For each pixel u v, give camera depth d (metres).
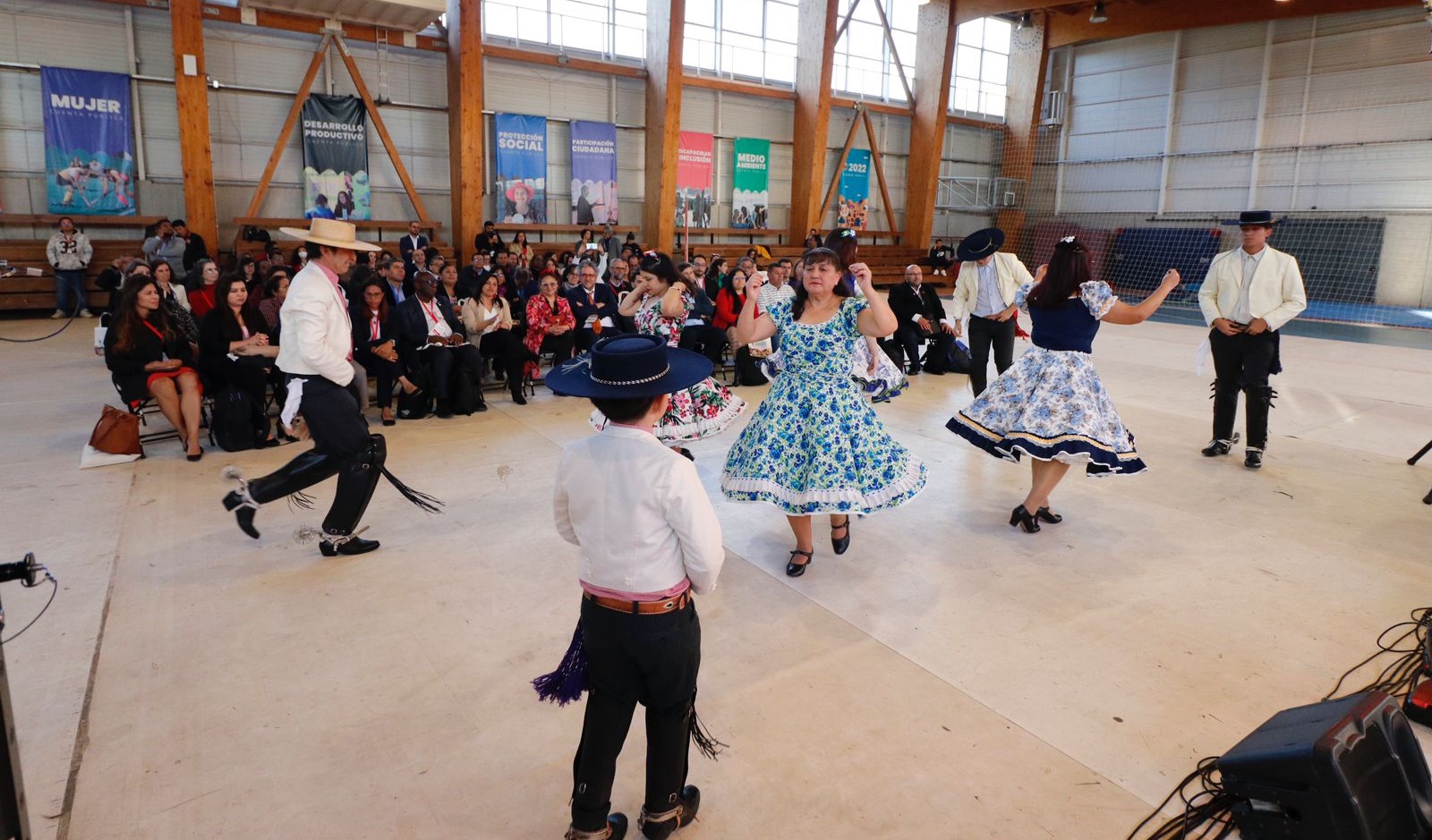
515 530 4.02
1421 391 7.79
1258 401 5.09
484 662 2.83
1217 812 2.13
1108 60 22.09
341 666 2.79
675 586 1.80
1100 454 3.67
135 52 13.03
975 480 4.91
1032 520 4.05
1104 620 3.19
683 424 4.23
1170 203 21.42
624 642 1.79
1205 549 3.89
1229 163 20.36
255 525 4.02
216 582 3.40
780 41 19.09
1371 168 18.45
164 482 4.66
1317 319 15.91
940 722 2.53
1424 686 2.54
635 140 17.62
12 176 12.56
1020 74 22.83
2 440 5.42
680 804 1.99
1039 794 2.22
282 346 3.46
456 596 3.32
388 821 2.09
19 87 12.43
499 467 5.04
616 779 2.26
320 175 14.41
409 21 14.11
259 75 13.89
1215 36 20.16
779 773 2.29
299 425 5.01
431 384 6.32
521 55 15.80
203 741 2.38
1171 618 3.20
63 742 2.35
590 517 1.79
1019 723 2.53
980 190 23.92
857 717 2.55
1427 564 3.73
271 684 2.67
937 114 20.56
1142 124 21.62
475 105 14.62
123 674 2.71
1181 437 5.95
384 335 6.20
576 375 1.87
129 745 2.35
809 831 2.08
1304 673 2.82
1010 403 3.90
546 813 2.13
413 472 4.91
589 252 12.97
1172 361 9.56
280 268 6.28
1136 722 2.54
